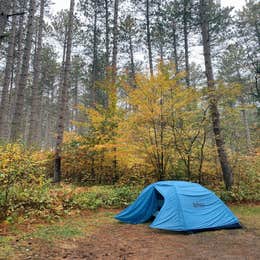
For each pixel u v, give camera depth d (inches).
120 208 308.8
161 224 223.0
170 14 596.7
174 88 331.3
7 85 488.1
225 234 213.5
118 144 358.3
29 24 446.6
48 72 990.4
